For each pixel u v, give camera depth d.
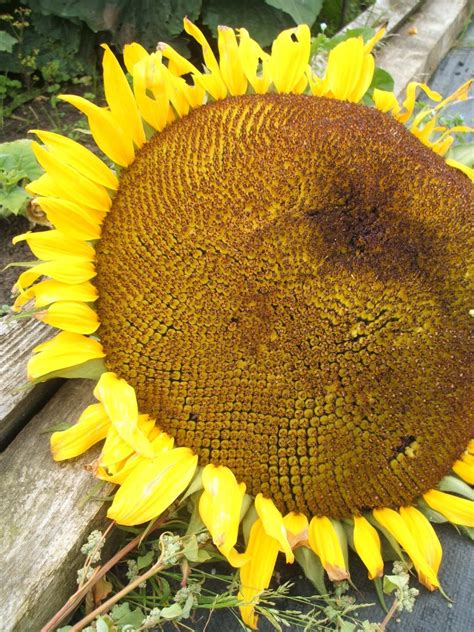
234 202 0.38
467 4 1.03
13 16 0.91
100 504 0.38
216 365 0.36
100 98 0.91
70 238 0.41
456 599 0.40
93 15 0.88
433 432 0.37
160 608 0.37
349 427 0.36
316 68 0.73
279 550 0.36
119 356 0.38
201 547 0.36
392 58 0.85
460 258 0.38
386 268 0.36
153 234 0.39
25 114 0.87
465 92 0.54
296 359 0.36
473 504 0.39
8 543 0.36
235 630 0.38
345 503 0.37
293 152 0.39
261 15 0.96
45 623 0.35
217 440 0.37
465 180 0.46
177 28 0.91
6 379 0.43
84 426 0.39
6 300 0.58
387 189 0.39
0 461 0.39
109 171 0.43
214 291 0.37
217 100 0.47
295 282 0.36
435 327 0.37
